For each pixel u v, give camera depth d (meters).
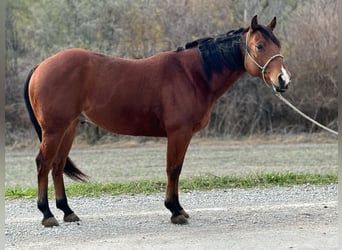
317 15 28.47
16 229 8.62
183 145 8.58
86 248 7.55
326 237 7.96
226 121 29.73
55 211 10.02
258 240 7.85
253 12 29.98
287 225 8.69
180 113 8.50
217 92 8.89
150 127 8.73
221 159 22.02
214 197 11.12
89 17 31.95
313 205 10.13
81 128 28.84
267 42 8.47
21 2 32.56
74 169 9.20
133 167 20.47
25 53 30.91
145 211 9.92
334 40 27.88
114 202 10.81
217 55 8.75
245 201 10.64
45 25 32.09
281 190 11.78
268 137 28.77
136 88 8.55
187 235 8.16
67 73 8.42
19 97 29.27
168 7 30.98
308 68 28.08
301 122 29.34
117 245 7.68
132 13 31.44
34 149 27.64
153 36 30.81
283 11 30.23
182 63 8.72
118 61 8.70
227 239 7.92
